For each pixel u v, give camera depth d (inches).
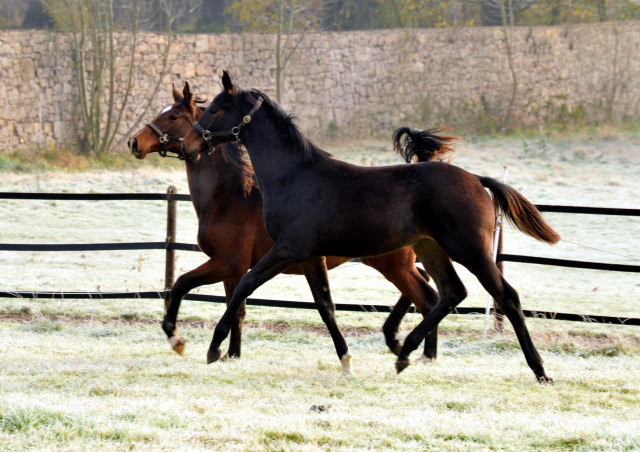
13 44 1290.6
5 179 999.6
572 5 1689.2
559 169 1127.6
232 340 364.2
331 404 278.4
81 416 248.2
